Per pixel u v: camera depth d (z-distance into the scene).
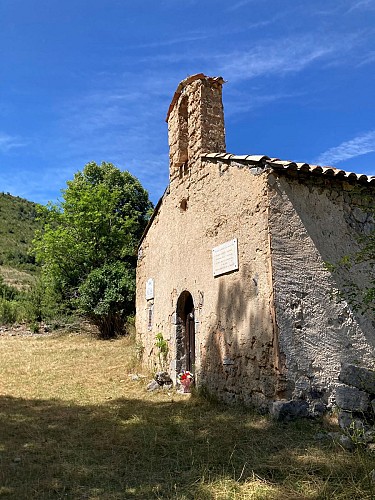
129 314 18.20
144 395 8.40
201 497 3.73
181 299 9.28
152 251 11.12
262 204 6.66
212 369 7.76
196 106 9.01
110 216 22.28
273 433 5.40
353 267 6.92
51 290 22.20
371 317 6.86
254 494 3.74
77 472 4.46
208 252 8.16
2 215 77.25
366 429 5.11
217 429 5.72
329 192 7.06
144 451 5.05
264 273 6.50
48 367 11.49
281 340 6.16
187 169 9.26
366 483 3.78
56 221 22.72
